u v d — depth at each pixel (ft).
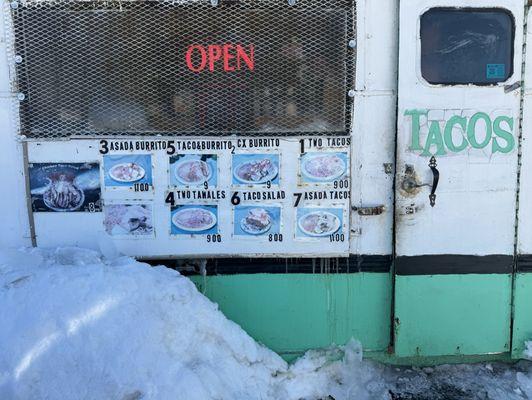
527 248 10.55
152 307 9.03
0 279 8.95
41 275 9.02
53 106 9.96
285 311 10.57
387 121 10.21
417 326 10.60
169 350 8.86
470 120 10.23
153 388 8.32
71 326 8.53
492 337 10.71
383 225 10.44
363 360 10.81
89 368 8.34
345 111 10.17
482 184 10.36
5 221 10.16
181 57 9.95
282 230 10.32
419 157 10.23
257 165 10.18
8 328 8.43
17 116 9.93
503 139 10.30
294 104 10.12
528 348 10.61
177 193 10.18
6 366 8.15
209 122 10.09
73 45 9.84
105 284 8.96
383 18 10.02
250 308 10.52
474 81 10.19
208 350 9.36
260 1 9.89
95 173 10.11
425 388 10.55
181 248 10.28
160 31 9.88
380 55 10.08
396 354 10.62
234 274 10.43
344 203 10.32
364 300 10.63
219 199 10.21
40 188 10.10
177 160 10.12
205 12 9.87
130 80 9.96
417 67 10.03
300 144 10.17
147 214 10.21
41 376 8.20
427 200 10.32
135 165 10.11
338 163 10.23
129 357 8.48
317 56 10.04
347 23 9.99
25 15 9.73
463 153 10.28
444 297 10.55
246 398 9.34
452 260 10.46
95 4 9.77
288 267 10.44
